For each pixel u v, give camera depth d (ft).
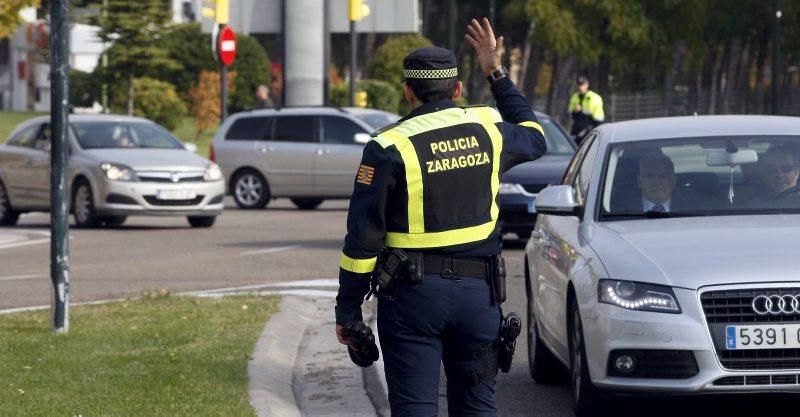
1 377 69.97
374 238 42.19
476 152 42.96
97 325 88.17
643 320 57.57
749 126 72.23
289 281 119.34
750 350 56.90
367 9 270.05
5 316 94.32
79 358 75.41
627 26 516.73
